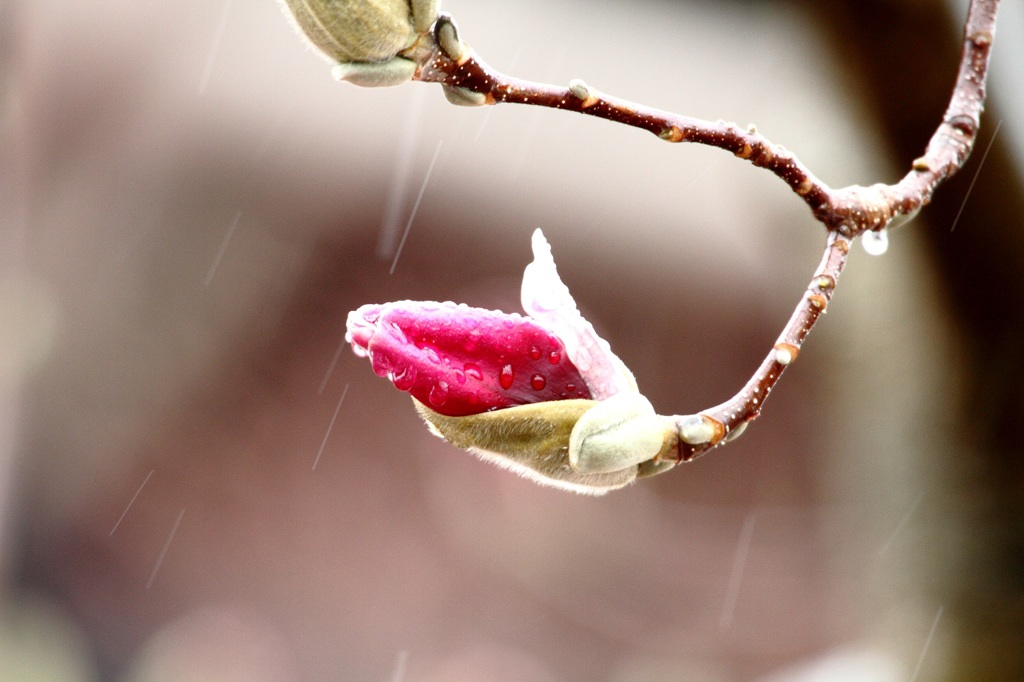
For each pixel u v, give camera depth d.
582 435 0.65
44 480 1.67
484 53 1.77
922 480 0.91
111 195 1.80
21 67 1.29
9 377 1.53
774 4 1.44
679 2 1.67
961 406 0.88
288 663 1.62
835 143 0.95
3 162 1.29
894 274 0.91
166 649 1.60
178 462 1.77
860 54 0.83
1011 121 0.80
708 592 1.64
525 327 0.66
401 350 0.66
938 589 0.89
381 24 0.65
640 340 1.80
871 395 1.00
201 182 1.82
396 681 1.56
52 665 1.53
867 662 0.97
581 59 1.77
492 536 1.78
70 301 1.73
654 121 0.67
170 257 1.81
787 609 1.52
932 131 0.84
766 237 1.79
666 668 1.55
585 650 1.62
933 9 0.81
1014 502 0.86
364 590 1.72
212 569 1.70
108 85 1.80
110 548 1.68
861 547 1.15
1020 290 0.82
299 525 1.75
